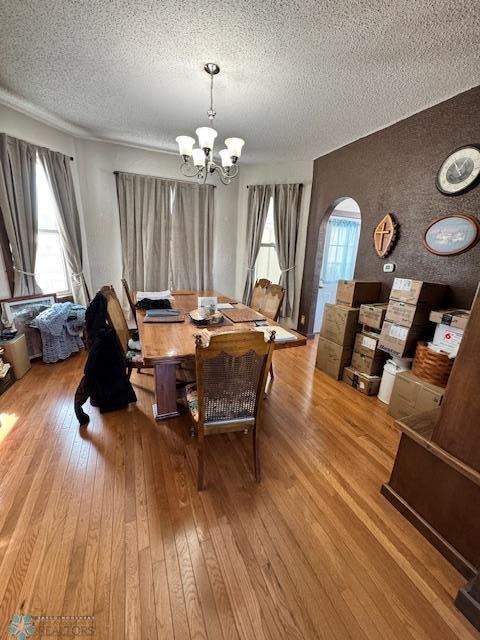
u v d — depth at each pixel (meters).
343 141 3.08
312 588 1.13
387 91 2.10
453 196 2.14
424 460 1.35
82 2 1.42
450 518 1.25
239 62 1.85
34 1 1.42
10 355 2.55
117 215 3.78
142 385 2.61
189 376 2.51
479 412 1.11
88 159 3.47
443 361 1.98
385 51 1.68
